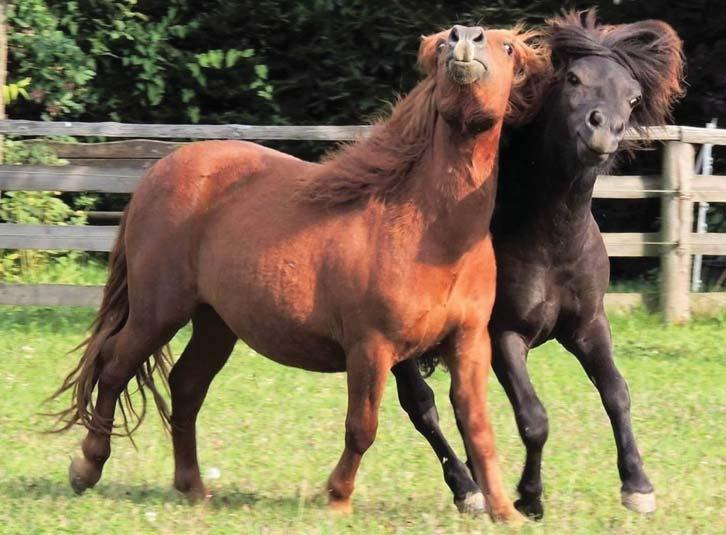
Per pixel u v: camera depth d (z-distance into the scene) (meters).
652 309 20.03
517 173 10.03
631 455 9.93
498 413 14.37
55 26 24.14
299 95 25.30
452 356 9.55
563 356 17.66
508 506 9.61
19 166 19.47
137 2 25.31
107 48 24.75
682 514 10.24
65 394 14.79
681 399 15.21
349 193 9.45
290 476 11.59
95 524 9.53
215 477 11.50
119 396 10.99
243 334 10.12
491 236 10.08
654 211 24.88
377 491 11.01
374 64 24.59
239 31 25.23
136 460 12.20
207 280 10.28
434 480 11.47
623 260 24.84
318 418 13.98
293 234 9.64
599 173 10.00
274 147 25.20
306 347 9.80
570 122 9.47
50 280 21.25
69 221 22.17
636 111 10.11
